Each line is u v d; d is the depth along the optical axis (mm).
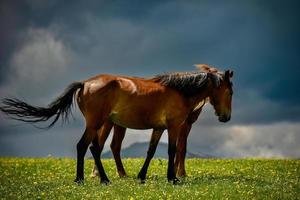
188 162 26703
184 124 20047
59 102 17344
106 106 17188
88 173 21875
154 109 17656
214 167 24219
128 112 17484
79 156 17234
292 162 26500
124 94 17359
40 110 17250
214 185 17000
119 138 20094
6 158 29312
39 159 28422
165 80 18094
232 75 19234
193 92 18281
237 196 15289
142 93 17484
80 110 17578
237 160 27828
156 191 15797
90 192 15688
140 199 14688
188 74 18359
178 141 20094
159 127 18031
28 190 16125
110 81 17328
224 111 19141
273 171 22266
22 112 17156
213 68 19750
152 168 23188
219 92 19016
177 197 14953
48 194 15445
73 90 17391
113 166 24062
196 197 14977
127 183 17469
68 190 15930
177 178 18266
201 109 20250
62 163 25719
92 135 17125
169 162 17953
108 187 16500
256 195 15594
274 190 16500
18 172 21891
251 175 20797
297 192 16344
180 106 18031
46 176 20609
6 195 15258
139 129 18031
